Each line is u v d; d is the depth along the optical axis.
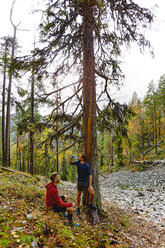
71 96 6.65
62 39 5.37
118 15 5.05
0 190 5.47
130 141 7.71
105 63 6.71
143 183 18.56
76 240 3.07
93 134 5.35
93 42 5.67
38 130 6.47
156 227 5.49
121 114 7.48
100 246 3.20
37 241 2.51
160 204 8.96
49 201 3.97
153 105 32.25
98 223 4.56
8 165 15.23
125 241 3.88
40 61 5.62
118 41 5.72
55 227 2.99
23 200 4.90
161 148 33.75
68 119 7.03
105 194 15.25
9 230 2.68
